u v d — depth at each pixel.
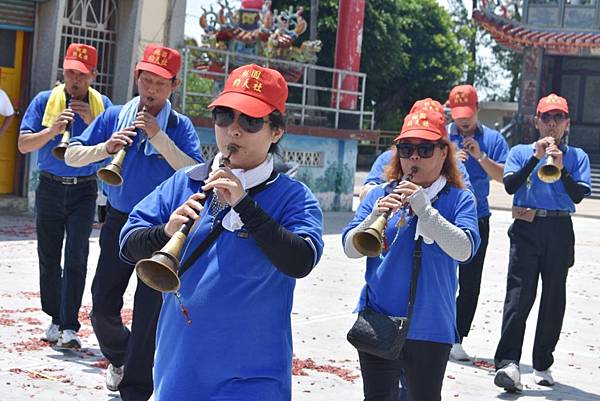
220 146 4.07
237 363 3.97
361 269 13.21
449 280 5.16
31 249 12.73
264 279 4.00
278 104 4.05
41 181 7.78
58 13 15.98
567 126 7.60
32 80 16.31
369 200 5.36
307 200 4.08
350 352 8.44
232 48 19.84
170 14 18.70
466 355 8.52
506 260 15.56
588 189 7.55
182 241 3.84
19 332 8.27
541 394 7.58
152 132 6.22
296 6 43.88
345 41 21.86
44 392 6.68
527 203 7.62
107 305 6.50
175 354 4.02
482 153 8.14
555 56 36.81
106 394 6.72
